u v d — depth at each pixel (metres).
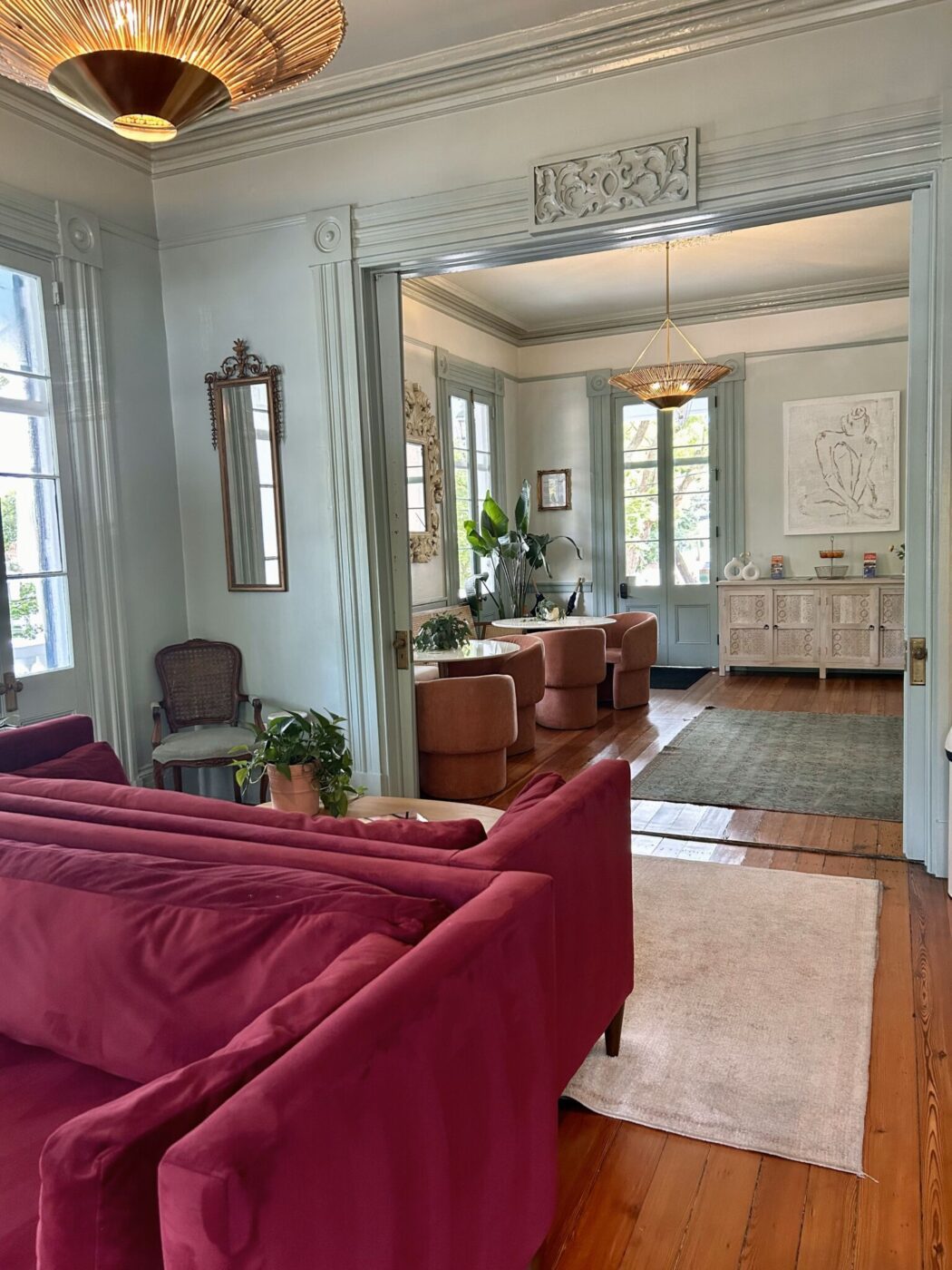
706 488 8.18
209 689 4.45
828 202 3.37
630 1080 2.20
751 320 7.87
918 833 3.52
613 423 8.40
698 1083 2.18
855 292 7.47
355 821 1.83
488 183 3.74
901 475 7.56
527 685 5.43
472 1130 1.29
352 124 3.93
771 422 7.92
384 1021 1.09
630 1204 1.83
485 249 3.79
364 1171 1.04
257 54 1.95
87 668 4.00
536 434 8.70
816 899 3.19
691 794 4.51
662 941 2.91
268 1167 0.89
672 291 7.50
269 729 2.88
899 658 7.45
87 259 3.97
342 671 4.27
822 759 5.07
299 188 4.10
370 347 4.10
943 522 3.24
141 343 4.33
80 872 1.61
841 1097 2.11
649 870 3.51
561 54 3.53
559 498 8.67
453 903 1.49
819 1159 1.92
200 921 1.44
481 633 7.66
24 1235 1.18
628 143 3.50
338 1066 1.01
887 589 7.43
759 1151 1.95
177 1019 1.42
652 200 3.49
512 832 1.74
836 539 7.83
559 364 8.54
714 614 8.27
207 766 3.97
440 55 3.61
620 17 3.37
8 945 1.63
